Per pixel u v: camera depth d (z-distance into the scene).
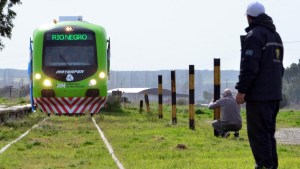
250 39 20.47
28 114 70.62
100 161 27.22
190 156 28.94
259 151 20.77
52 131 46.59
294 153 31.50
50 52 65.50
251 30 20.77
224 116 42.12
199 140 37.84
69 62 65.31
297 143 40.81
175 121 59.81
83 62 65.50
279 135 48.69
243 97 20.69
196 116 83.31
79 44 65.75
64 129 49.28
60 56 65.38
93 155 29.80
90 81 65.31
